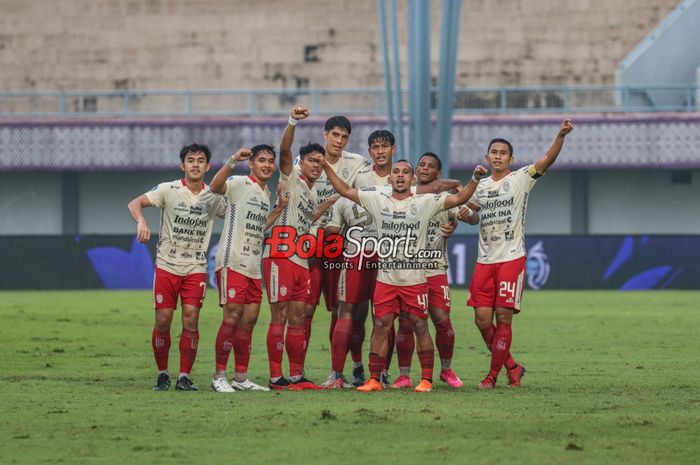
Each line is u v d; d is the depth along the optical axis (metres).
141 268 81.25
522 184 28.84
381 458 18.72
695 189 108.56
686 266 79.56
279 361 28.67
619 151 105.38
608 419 22.80
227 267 28.03
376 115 108.31
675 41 111.38
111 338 44.09
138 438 20.58
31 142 107.25
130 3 119.94
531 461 18.48
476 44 116.56
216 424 22.08
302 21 118.56
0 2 120.69
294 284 28.56
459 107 110.25
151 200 27.86
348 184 30.23
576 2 117.06
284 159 28.22
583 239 79.56
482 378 31.50
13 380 30.33
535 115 106.31
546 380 30.64
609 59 116.00
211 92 107.00
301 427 21.70
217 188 27.84
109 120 107.44
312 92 106.31
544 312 58.62
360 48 117.44
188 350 28.09
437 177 29.64
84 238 81.06
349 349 30.47
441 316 29.27
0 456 18.97
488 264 29.09
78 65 119.31
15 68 119.75
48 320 52.75
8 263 80.81
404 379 28.86
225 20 119.00
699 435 20.92
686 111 107.00
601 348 40.69
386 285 27.98
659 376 31.61
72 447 19.73
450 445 19.88
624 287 79.56
